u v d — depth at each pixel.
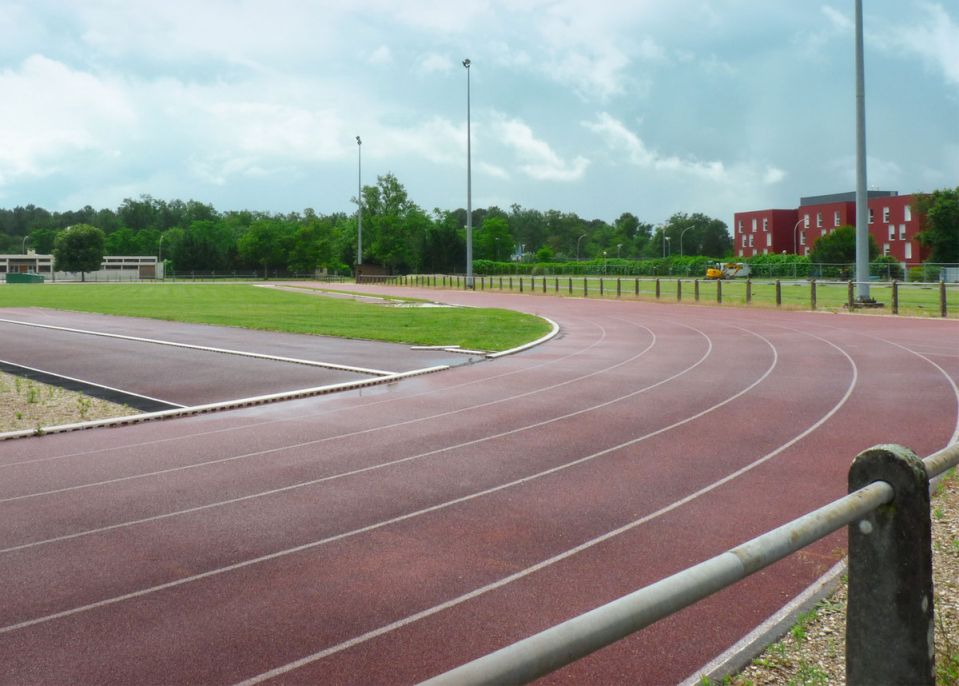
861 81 31.44
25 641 5.11
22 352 22.44
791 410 12.98
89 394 15.16
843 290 49.22
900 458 2.56
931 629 2.60
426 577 6.18
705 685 4.29
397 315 35.03
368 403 14.12
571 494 8.45
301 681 4.58
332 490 8.68
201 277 140.25
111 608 5.63
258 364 19.33
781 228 106.50
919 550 2.55
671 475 9.18
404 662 4.81
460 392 15.18
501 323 30.39
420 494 8.49
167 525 7.51
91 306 45.41
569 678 4.53
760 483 8.80
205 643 5.07
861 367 17.61
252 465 9.79
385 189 138.12
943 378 15.83
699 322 29.94
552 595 5.82
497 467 9.61
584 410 13.26
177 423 12.51
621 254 181.25
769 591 5.74
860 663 2.65
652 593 1.98
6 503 8.24
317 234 144.38
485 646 5.02
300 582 6.09
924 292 45.88
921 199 81.50
